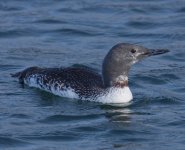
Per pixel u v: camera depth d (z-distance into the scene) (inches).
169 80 797.2
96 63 845.2
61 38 935.7
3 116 692.1
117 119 689.0
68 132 657.0
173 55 873.5
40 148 626.8
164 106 722.2
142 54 720.3
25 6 1035.3
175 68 832.9
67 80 743.7
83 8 1029.8
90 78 741.9
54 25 968.9
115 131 658.8
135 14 1011.3
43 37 936.9
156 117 692.7
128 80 793.6
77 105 724.7
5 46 902.4
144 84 787.4
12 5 1035.3
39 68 778.8
